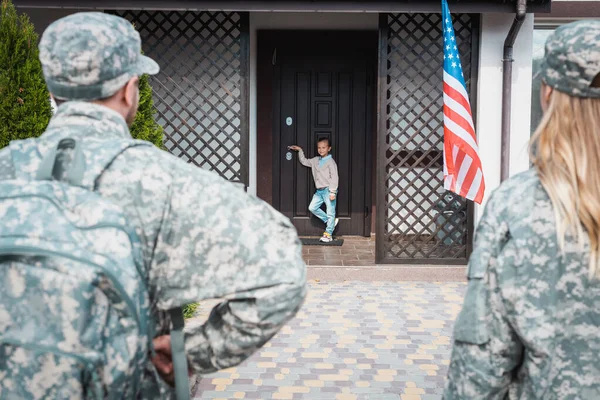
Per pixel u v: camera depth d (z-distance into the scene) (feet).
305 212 29.48
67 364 4.03
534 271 4.75
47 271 4.06
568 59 4.75
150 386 4.81
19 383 4.05
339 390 13.17
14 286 4.08
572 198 4.67
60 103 4.94
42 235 4.14
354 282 22.26
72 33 4.60
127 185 4.50
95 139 4.65
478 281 4.93
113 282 4.15
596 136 4.75
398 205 27.55
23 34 14.47
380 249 22.90
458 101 19.93
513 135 22.22
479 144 22.22
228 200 4.61
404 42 22.65
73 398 4.09
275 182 29.43
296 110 29.19
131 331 4.29
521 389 4.97
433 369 14.33
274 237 4.65
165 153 4.81
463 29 22.97
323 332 16.85
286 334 16.67
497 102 22.07
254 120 28.40
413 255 23.09
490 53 21.91
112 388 4.23
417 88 22.88
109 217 4.28
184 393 4.87
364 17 26.96
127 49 4.78
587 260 4.68
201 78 25.61
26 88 14.30
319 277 22.47
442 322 17.78
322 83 29.17
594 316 4.72
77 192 4.35
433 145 23.02
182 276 4.55
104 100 4.79
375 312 18.67
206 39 23.61
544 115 5.00
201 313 18.12
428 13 22.40
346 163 29.50
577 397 4.77
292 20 27.45
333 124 29.35
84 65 4.59
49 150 4.58
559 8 23.48
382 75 22.39
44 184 4.32
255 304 4.56
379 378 13.82
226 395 12.90
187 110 23.93
